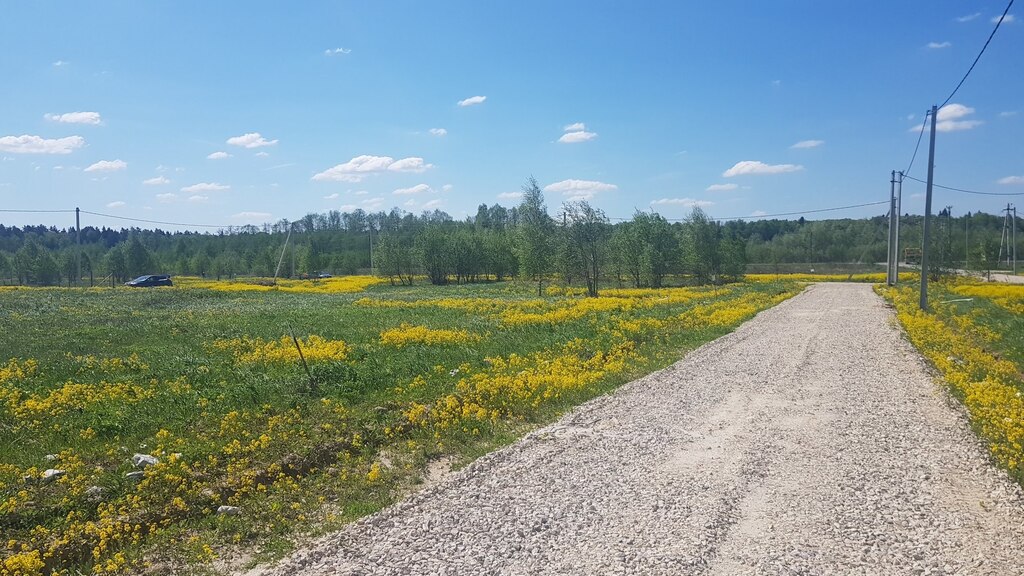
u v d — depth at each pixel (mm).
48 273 74375
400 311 29875
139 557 5805
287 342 17719
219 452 8289
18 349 17891
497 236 74500
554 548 5344
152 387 11938
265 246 104250
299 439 8859
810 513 5934
